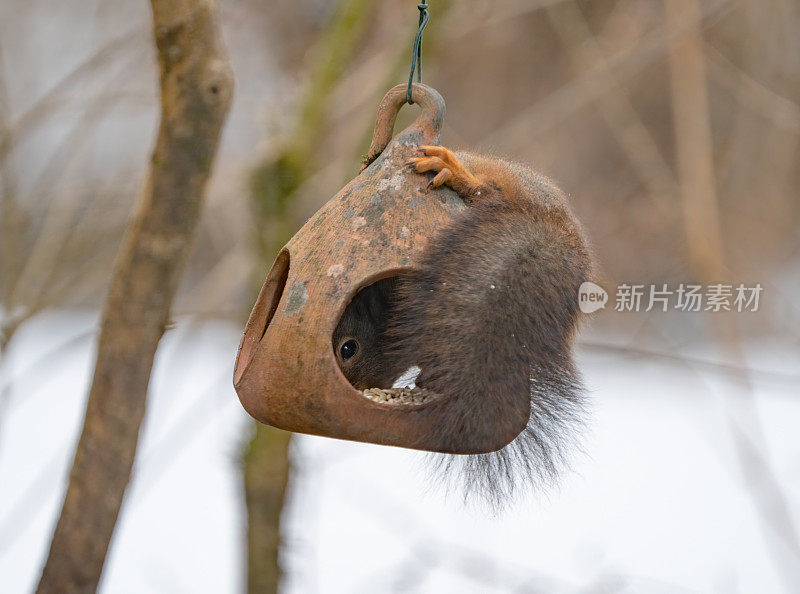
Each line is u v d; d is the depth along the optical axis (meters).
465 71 13.04
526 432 3.62
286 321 3.61
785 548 9.31
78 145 8.47
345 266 3.62
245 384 3.71
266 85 11.51
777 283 11.54
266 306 3.88
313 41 11.39
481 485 3.69
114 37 9.73
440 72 12.95
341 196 3.84
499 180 3.93
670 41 9.23
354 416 3.49
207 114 4.70
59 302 8.48
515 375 3.45
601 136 12.64
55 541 5.43
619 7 10.48
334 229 3.73
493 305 3.49
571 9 10.20
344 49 8.60
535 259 3.63
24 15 10.98
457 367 3.41
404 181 3.78
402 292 3.61
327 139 9.63
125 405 5.21
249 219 8.38
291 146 8.17
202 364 11.75
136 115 10.60
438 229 3.70
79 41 11.12
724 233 11.23
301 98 8.54
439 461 3.78
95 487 5.31
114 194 8.55
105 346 5.18
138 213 4.96
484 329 3.45
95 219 8.38
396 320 3.62
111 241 8.58
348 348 3.84
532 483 3.59
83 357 12.52
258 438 8.21
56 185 8.41
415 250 3.64
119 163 10.64
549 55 12.99
